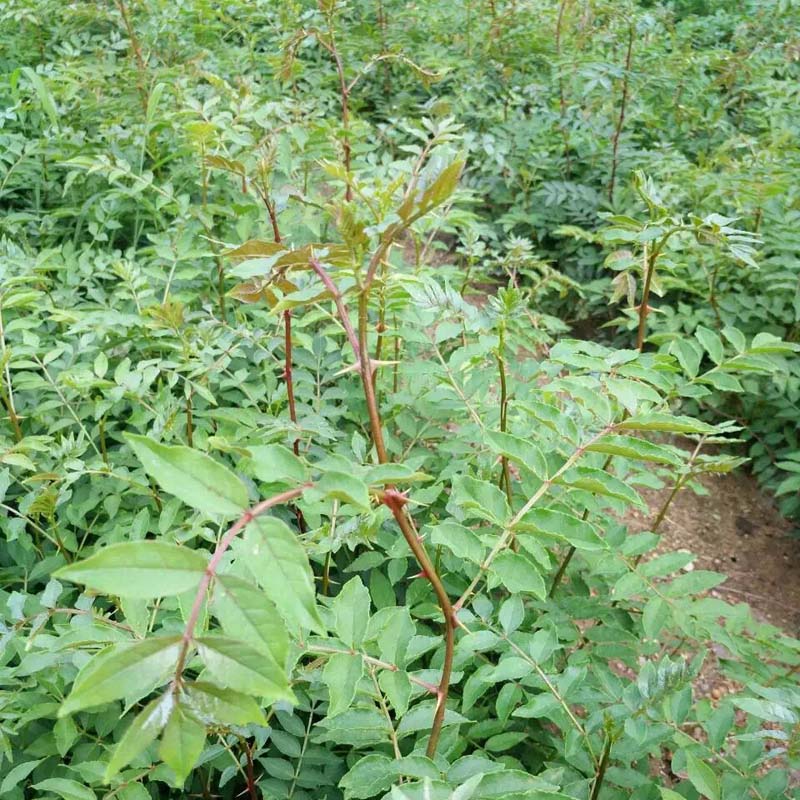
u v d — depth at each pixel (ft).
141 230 11.66
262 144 6.93
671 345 6.19
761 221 12.89
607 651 6.77
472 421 7.84
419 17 21.07
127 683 2.24
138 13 14.20
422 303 6.01
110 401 6.91
